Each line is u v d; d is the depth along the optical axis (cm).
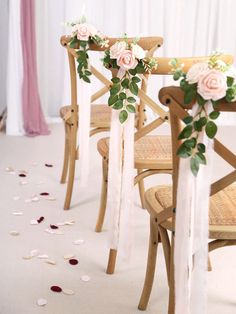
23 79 389
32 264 207
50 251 219
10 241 226
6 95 420
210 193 136
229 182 133
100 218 236
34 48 388
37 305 180
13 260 210
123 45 177
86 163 254
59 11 430
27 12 376
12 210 259
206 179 131
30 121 398
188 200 133
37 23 418
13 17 376
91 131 270
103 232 239
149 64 175
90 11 427
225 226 146
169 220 154
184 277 140
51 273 201
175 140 132
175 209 141
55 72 448
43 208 263
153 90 450
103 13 432
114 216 197
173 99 126
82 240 229
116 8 433
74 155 256
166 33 442
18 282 194
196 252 137
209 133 124
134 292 191
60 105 456
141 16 432
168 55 446
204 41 448
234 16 442
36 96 396
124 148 189
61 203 271
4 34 427
